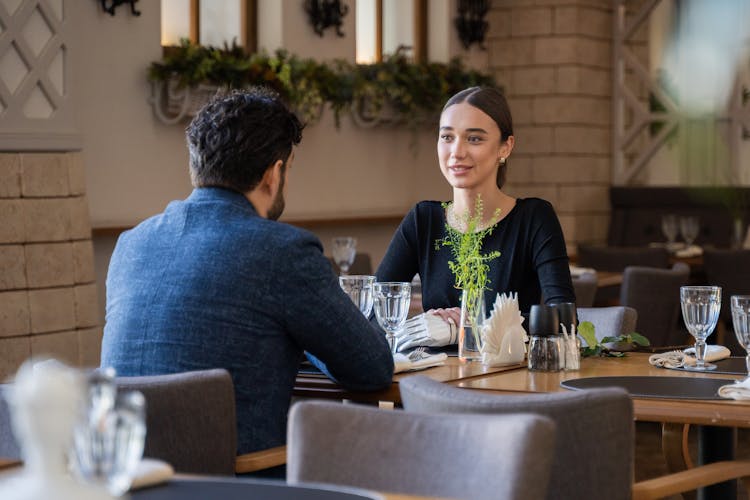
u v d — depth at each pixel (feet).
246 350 9.12
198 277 9.20
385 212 32.65
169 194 26.37
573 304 11.25
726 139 34.91
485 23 35.55
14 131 20.57
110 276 9.73
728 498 10.12
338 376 9.77
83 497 4.38
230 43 28.63
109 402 4.65
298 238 9.32
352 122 31.55
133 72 25.34
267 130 9.57
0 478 5.91
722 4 35.12
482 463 6.18
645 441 20.93
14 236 20.42
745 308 9.96
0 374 20.12
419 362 10.72
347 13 31.01
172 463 8.24
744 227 33.76
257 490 5.52
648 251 26.40
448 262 12.66
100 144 24.71
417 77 31.94
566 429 7.04
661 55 36.29
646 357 11.68
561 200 35.88
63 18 21.44
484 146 12.39
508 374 10.51
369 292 11.14
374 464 6.58
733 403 8.88
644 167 36.24
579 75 35.63
